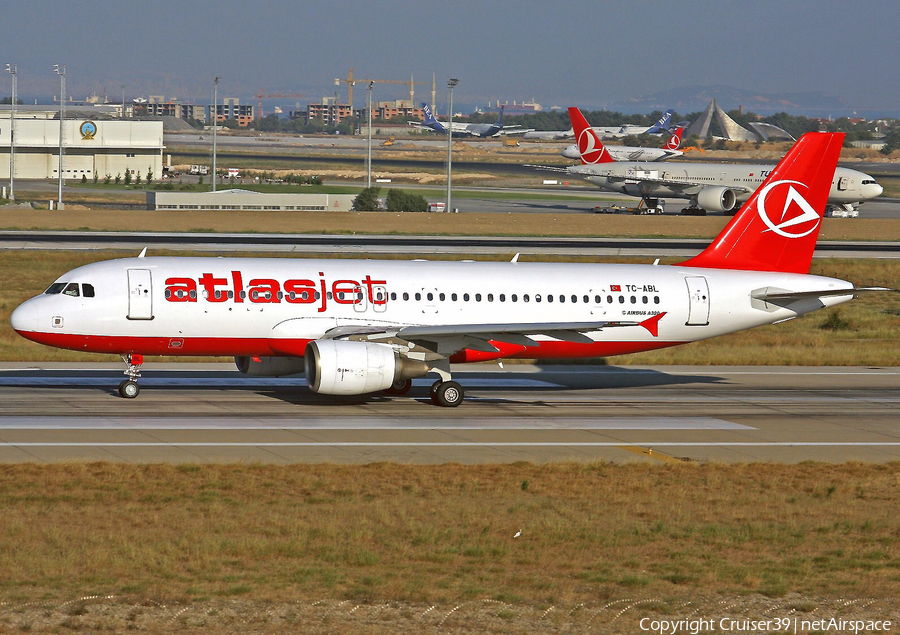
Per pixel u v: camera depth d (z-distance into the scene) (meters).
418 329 157.12
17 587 74.19
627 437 147.38
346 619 70.12
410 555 85.94
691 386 194.38
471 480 116.19
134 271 157.25
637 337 177.50
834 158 186.88
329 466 120.12
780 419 164.88
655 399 179.38
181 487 108.00
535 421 156.12
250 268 161.88
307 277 162.62
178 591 74.44
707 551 91.00
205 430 140.00
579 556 87.88
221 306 157.38
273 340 160.00
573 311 172.88
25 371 184.12
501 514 101.31
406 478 116.12
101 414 147.62
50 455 122.00
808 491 117.94
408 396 173.62
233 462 120.81
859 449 144.75
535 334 160.12
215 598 73.38
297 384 180.75
